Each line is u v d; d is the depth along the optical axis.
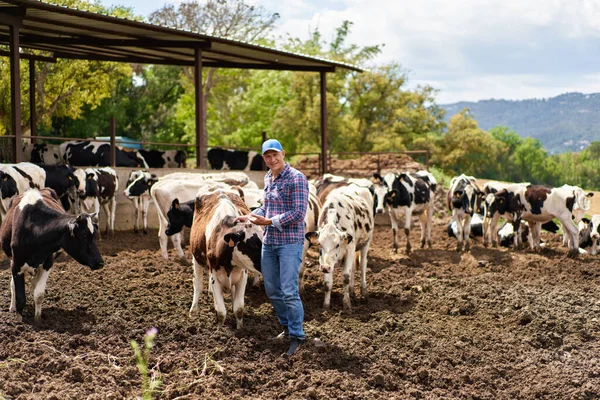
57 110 32.84
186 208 10.57
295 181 6.53
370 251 13.77
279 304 6.91
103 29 15.58
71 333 7.08
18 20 13.32
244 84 50.03
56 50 20.02
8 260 10.84
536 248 13.88
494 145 49.88
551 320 8.06
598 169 74.19
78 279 9.58
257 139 47.53
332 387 5.95
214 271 7.16
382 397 5.86
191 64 20.91
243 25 40.72
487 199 14.09
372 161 26.02
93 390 5.57
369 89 44.72
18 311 7.42
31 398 5.26
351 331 7.71
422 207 13.92
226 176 12.98
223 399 5.57
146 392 4.73
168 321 7.57
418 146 46.06
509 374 6.66
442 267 11.98
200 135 17.41
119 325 7.32
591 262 12.48
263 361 6.50
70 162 19.42
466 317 8.53
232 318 7.87
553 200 13.36
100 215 15.36
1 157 16.12
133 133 55.44
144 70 54.16
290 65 20.95
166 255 11.47
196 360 6.41
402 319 8.34
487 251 13.67
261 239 6.88
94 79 31.50
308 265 11.17
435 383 6.33
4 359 6.16
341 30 45.44
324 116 20.98
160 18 40.19
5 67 29.12
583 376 6.51
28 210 7.41
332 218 7.96
